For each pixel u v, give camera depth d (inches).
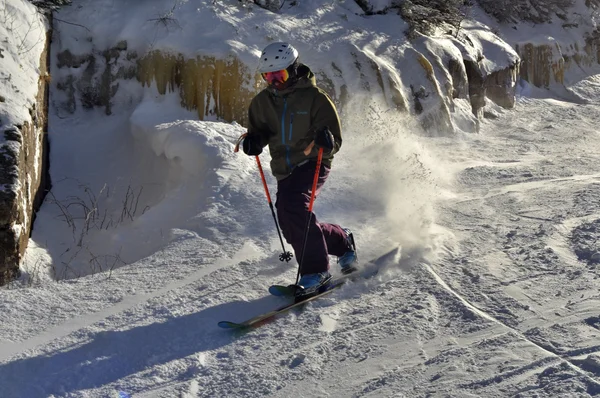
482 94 454.9
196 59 348.8
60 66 354.6
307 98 177.0
